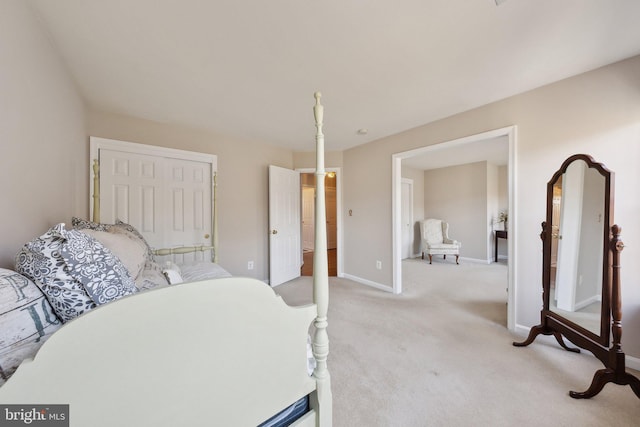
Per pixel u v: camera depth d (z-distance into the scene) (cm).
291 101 243
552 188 202
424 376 171
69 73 192
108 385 57
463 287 375
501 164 574
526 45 164
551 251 202
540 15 139
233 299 75
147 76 199
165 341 64
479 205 565
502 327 243
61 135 175
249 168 375
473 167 574
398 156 341
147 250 187
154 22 142
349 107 257
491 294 344
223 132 335
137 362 60
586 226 181
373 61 181
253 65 185
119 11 134
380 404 146
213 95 231
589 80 194
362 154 393
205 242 331
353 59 178
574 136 201
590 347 164
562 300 193
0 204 101
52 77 158
